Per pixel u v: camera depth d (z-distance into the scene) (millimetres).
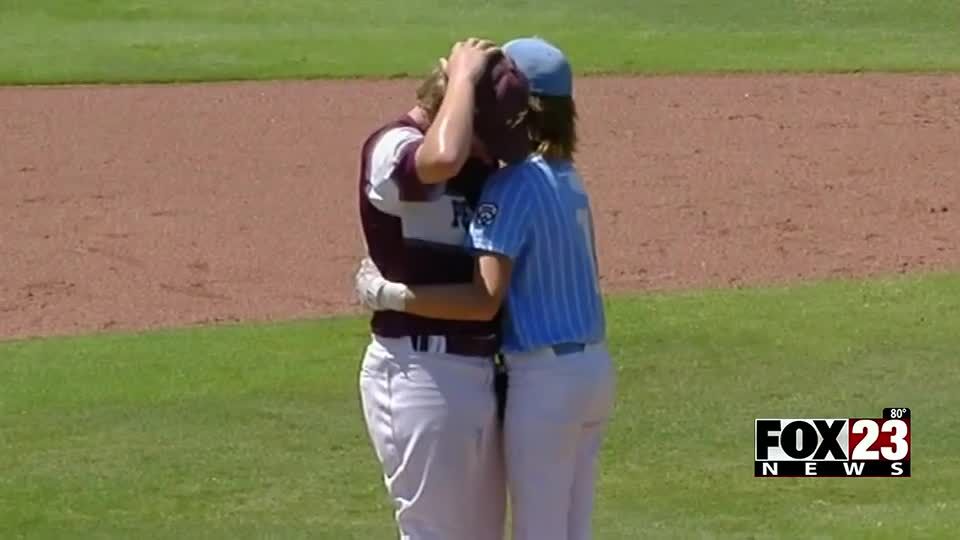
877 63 87312
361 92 80438
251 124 74000
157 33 96125
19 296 49938
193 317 47812
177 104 77875
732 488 34219
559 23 99750
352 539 31203
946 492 33969
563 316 22406
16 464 35125
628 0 106062
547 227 22281
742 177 64625
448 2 106500
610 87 81250
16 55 89062
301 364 42062
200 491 33781
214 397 39500
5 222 58344
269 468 35094
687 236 56562
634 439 36812
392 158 21641
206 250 55062
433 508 22391
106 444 36375
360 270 22734
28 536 31203
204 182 64125
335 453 36000
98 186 63406
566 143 22781
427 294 21828
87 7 103625
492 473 22734
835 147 69312
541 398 22281
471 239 21953
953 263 53125
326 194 62562
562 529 22719
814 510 33062
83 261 53750
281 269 52906
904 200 61219
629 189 62781
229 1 106688
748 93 79938
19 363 42312
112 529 31609
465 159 21234
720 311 46312
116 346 43938
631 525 32156
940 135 71312
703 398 39250
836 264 53156
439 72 22219
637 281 51062
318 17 101875
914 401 39000
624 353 42406
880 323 45031
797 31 97312
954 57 89125
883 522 32281
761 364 41625
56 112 76062
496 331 22438
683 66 86438
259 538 31234
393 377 22141
